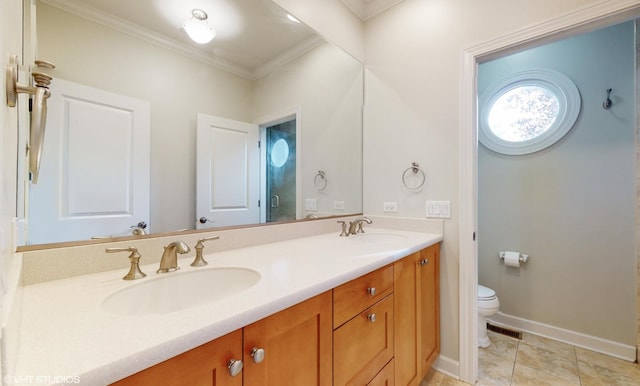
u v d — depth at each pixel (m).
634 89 1.78
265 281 0.84
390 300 1.22
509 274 2.25
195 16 1.26
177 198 1.20
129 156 1.06
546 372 1.67
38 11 0.84
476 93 1.65
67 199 0.90
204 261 1.04
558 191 2.05
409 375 1.37
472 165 1.62
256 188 1.52
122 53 1.04
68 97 0.91
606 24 1.30
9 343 0.39
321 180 1.85
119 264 0.97
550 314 2.07
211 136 1.33
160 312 0.87
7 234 0.48
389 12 2.01
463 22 1.67
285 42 1.63
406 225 1.87
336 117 1.95
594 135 1.92
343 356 0.95
